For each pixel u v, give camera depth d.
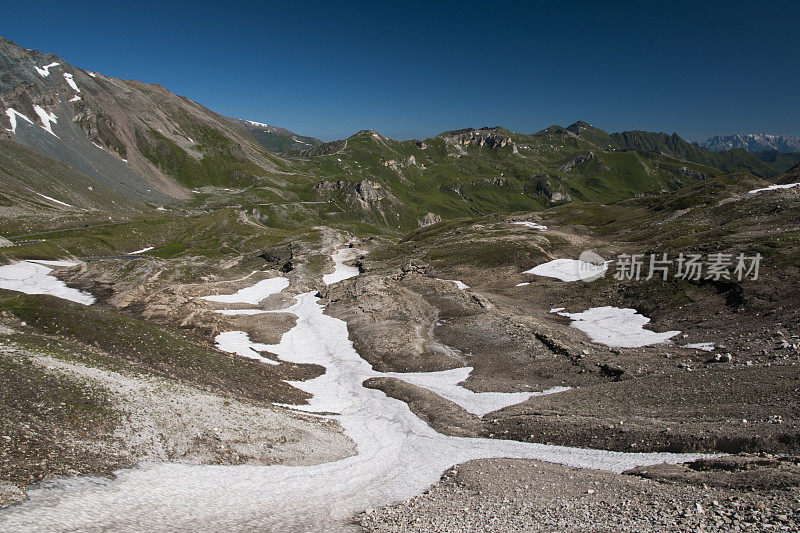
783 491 19.22
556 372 53.12
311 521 22.14
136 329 50.09
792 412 28.47
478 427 40.59
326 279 150.25
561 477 27.38
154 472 25.03
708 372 40.12
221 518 21.31
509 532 19.05
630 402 38.25
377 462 34.78
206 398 36.78
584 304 82.88
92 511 19.39
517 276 111.88
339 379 61.34
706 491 21.22
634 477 25.45
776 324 51.38
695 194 151.12
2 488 19.08
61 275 122.75
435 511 23.62
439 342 72.38
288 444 34.34
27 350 32.91
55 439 24.25
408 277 111.31
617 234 148.38
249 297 120.00
